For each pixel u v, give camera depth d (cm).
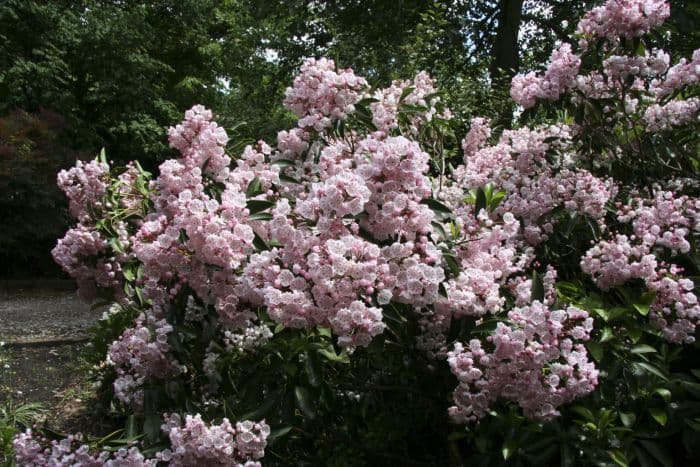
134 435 204
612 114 306
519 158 311
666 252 245
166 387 226
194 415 201
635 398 212
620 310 213
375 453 247
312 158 268
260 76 1127
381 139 263
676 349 224
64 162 905
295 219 196
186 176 233
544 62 1014
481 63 739
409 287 185
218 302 214
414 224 192
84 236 271
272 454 237
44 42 1083
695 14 729
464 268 220
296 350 202
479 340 202
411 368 245
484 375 196
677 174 315
